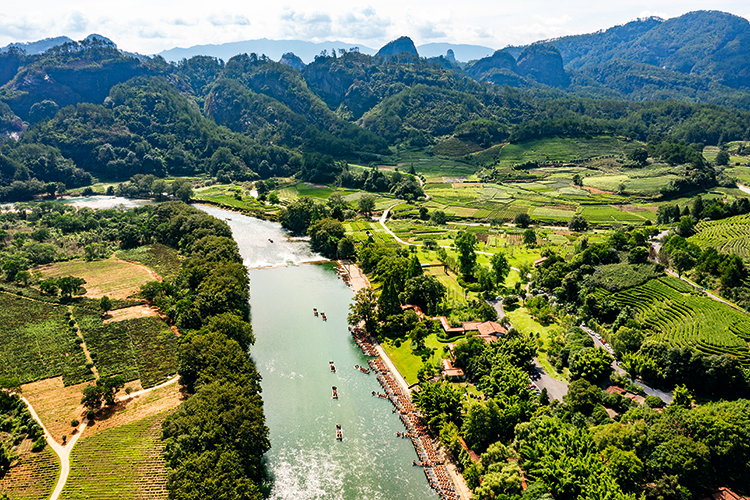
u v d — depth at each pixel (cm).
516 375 12369
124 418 11775
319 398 13125
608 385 12475
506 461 10006
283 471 10544
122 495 9512
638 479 9025
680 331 13750
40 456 10494
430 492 10094
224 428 10069
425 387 12394
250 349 15562
